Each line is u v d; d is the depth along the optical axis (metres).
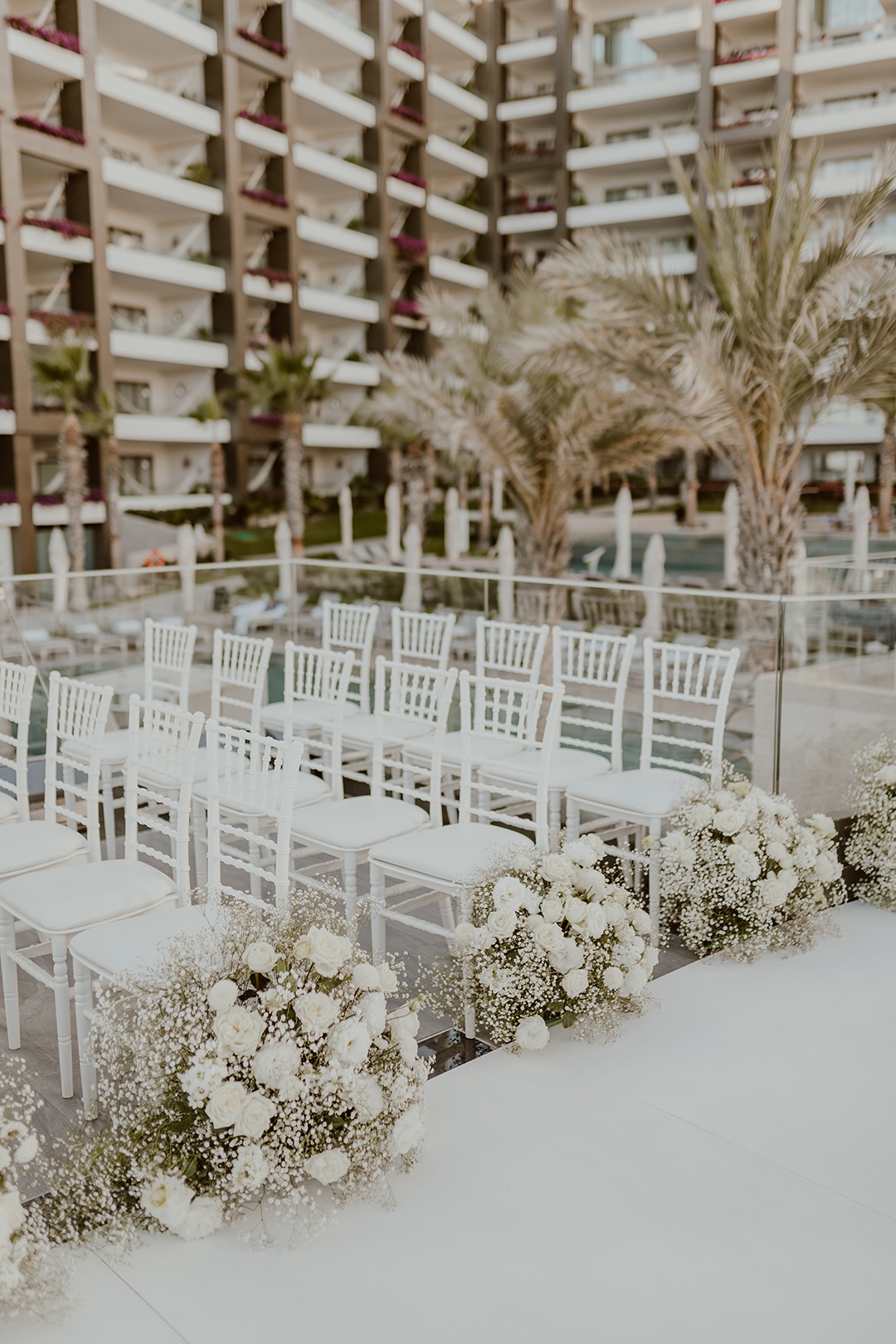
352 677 6.22
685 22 29.64
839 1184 2.37
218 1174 2.23
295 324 27.02
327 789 4.10
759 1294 2.02
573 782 4.21
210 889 3.01
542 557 11.65
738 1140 2.54
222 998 2.25
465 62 34.53
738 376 8.84
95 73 21.69
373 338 30.39
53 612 6.50
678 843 3.65
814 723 4.42
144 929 2.78
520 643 5.00
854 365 8.73
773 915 3.58
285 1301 2.02
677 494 31.72
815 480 30.64
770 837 3.64
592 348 9.41
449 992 3.14
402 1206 2.29
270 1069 2.19
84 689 3.68
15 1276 1.89
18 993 3.54
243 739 3.27
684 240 32.22
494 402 10.77
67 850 3.44
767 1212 2.27
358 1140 2.28
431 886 3.30
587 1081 2.82
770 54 28.92
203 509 24.89
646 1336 1.92
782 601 4.33
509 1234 2.20
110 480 21.33
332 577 7.31
